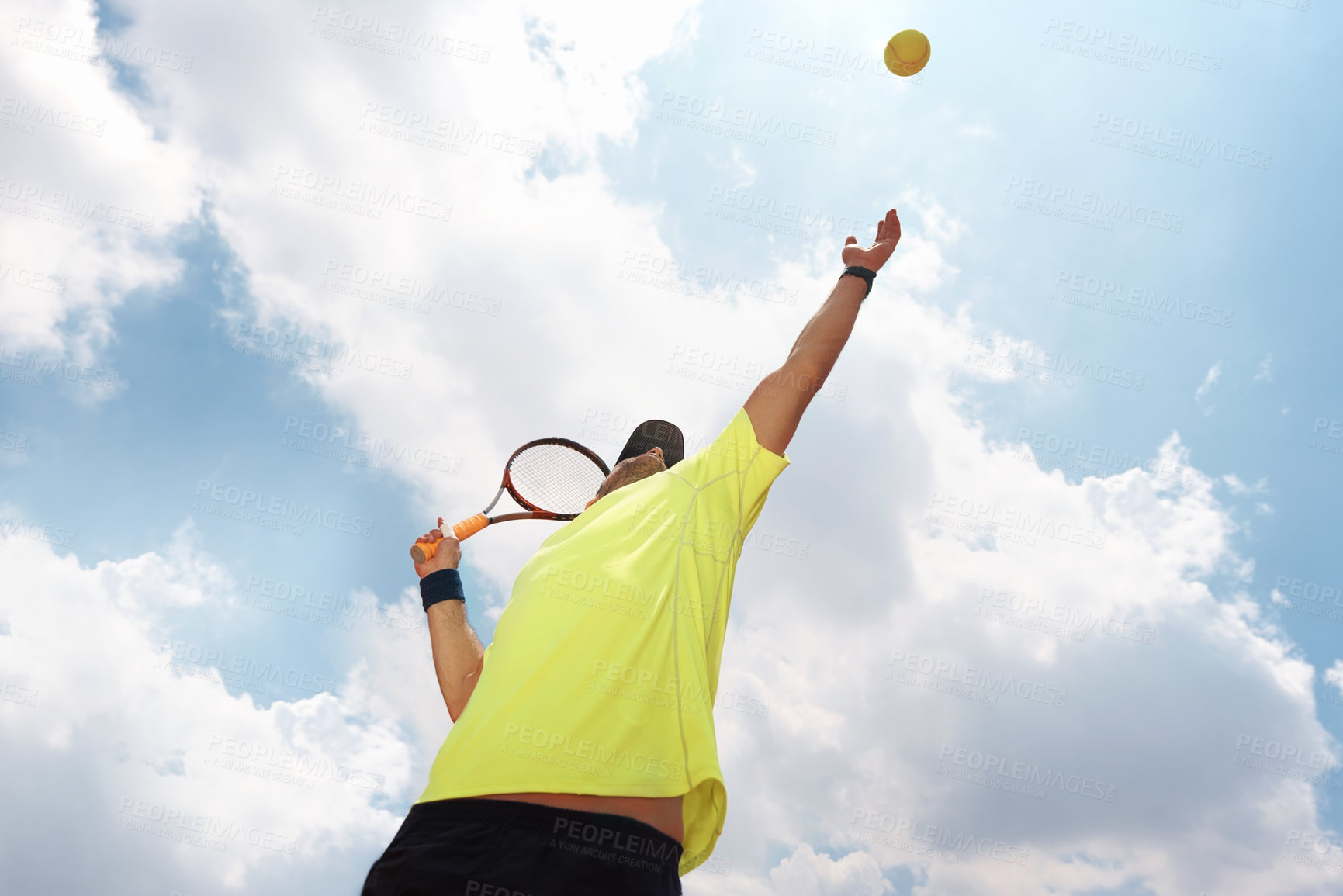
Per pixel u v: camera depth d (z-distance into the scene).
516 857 1.55
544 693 1.81
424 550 2.67
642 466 2.81
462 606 2.58
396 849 1.62
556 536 2.31
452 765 1.74
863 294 2.55
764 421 2.37
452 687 2.43
